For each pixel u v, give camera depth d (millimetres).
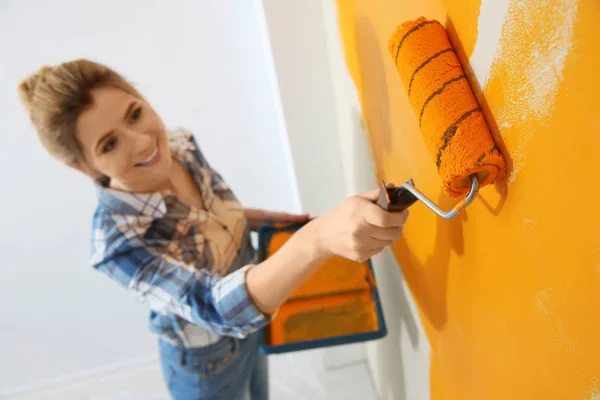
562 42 241
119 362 1708
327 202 1207
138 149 710
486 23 312
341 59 853
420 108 362
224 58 1217
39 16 1083
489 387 446
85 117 659
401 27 398
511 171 322
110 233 760
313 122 1058
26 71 1135
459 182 345
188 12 1140
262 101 1300
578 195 255
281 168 1445
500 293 384
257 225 1081
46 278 1456
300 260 575
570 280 279
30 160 1230
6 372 1628
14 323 1528
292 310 825
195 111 1301
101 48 1160
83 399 1678
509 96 302
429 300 614
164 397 1664
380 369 1271
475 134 329
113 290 1531
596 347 269
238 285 630
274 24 917
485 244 395
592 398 282
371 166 828
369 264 867
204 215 858
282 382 1570
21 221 1328
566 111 250
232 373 958
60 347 1623
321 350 1525
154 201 778
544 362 330
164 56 1196
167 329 870
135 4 1111
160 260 745
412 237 644
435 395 681
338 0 769
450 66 359
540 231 301
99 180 790
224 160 1408
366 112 758
